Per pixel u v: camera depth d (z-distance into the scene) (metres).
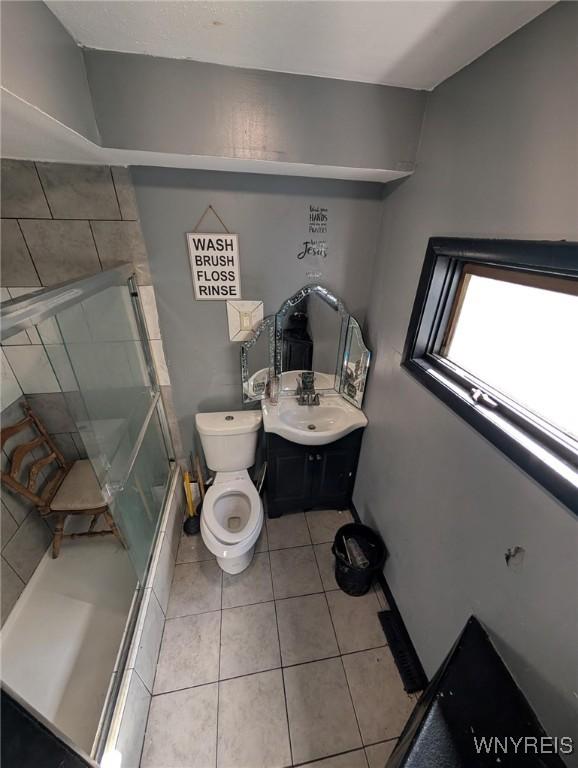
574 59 0.67
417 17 0.80
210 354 1.83
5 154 1.17
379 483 1.76
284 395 1.97
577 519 0.70
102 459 1.25
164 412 1.97
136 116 1.07
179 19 0.84
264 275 1.68
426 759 0.80
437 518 1.24
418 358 1.37
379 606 1.67
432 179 1.20
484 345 1.15
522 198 0.82
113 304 1.43
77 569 1.77
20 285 1.47
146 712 1.27
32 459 1.77
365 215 1.64
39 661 1.40
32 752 0.66
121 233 1.46
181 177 1.40
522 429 0.90
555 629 0.77
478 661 0.95
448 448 1.16
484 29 0.82
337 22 0.83
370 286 1.82
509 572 0.90
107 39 0.92
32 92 0.74
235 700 1.33
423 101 1.21
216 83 1.06
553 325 0.88
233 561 1.69
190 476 2.15
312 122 1.17
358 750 1.21
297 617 1.62
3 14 0.65
